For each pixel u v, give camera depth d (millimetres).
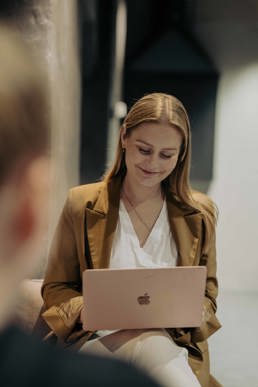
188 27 3881
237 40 3719
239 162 3768
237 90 3744
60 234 1556
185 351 1431
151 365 1263
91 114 4473
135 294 1331
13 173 376
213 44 3781
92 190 1552
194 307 1375
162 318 1364
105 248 1486
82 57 3791
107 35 4355
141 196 1515
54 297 1508
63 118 2293
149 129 1434
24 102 375
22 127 374
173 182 1544
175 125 1439
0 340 366
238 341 2631
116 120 4949
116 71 4523
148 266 1488
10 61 376
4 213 380
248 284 3801
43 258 1839
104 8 4293
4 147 369
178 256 1527
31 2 1870
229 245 3811
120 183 1551
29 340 376
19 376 347
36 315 1606
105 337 1357
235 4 3668
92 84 4445
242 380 2178
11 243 387
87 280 1306
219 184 3803
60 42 2129
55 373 355
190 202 1536
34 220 392
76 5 2838
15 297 395
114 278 1312
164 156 1454
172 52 3906
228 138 3771
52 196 1911
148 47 4016
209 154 3773
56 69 1994
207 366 1515
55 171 1980
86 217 1505
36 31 1874
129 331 1369
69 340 1449
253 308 3287
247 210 3781
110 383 357
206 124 3775
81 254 1514
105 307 1327
